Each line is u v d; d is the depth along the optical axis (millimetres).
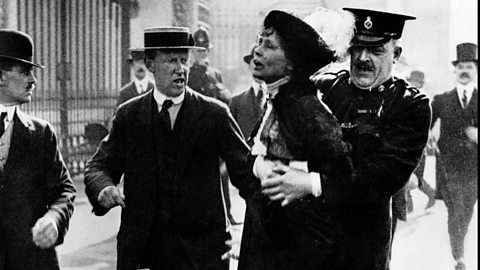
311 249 3629
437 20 10594
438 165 6645
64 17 9062
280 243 3660
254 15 10820
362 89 3682
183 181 4227
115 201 4191
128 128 4254
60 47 9086
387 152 3574
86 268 5688
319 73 3854
